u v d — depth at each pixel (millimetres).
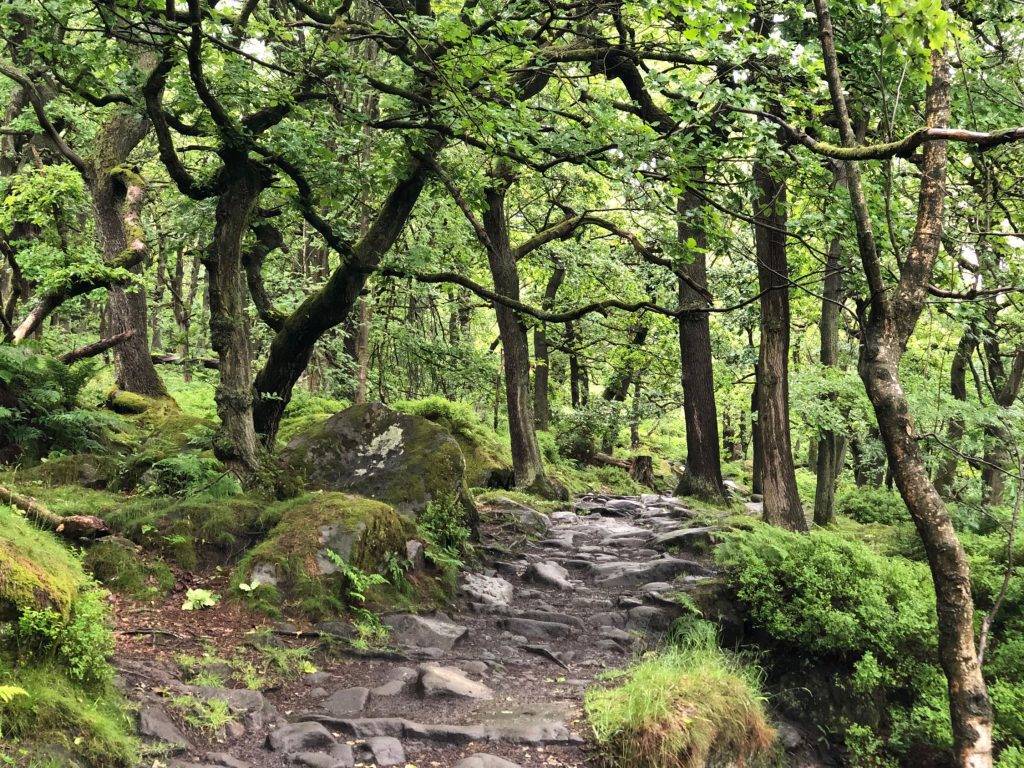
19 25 7875
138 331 13875
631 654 7211
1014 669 7711
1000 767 6477
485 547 9789
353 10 10648
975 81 7945
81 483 8227
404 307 19562
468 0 8016
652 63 12500
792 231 8898
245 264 9797
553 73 9086
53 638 4133
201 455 8195
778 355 11570
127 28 7074
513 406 15000
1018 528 9750
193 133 8008
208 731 4477
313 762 4367
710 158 8102
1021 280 8695
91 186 13148
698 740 4785
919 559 10344
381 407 10148
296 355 9398
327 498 7531
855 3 7734
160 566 6426
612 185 9602
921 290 5027
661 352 22625
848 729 7293
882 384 4910
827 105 8312
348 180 8688
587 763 4719
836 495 18219
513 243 20484
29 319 10805
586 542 11250
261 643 5746
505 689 5934
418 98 7664
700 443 15430
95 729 3867
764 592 8102
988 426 10469
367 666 5922
